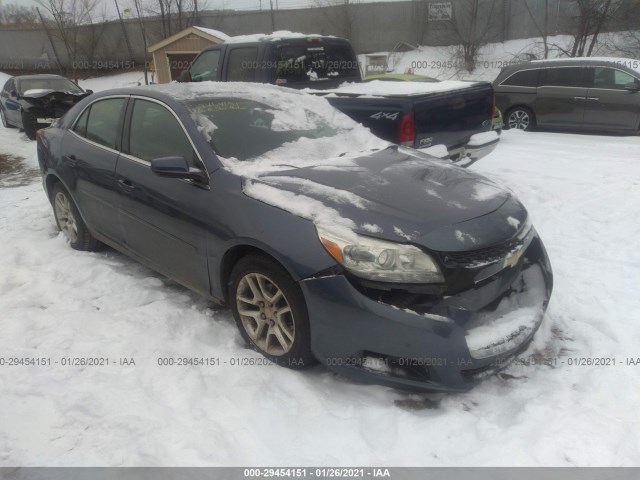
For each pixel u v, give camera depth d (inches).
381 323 102.7
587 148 360.2
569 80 419.5
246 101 158.1
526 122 447.5
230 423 103.6
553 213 223.3
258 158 137.4
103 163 161.6
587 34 723.4
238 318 127.4
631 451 96.5
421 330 102.2
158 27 1015.0
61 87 513.0
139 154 151.8
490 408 109.1
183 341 130.9
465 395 112.8
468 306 109.0
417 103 207.9
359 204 113.4
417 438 100.4
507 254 113.0
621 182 267.1
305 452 97.3
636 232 199.6
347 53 304.3
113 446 96.7
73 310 146.3
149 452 95.5
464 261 106.7
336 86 292.2
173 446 97.3
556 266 172.9
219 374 118.1
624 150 349.4
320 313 106.9
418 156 153.3
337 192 117.9
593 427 102.1
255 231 115.8
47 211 239.8
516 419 105.4
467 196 122.2
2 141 459.2
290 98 169.8
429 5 871.7
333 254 105.5
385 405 109.4
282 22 963.3
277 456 96.1
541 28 833.5
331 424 103.7
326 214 110.3
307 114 163.8
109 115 166.9
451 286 105.2
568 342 131.8
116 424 102.1
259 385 114.1
